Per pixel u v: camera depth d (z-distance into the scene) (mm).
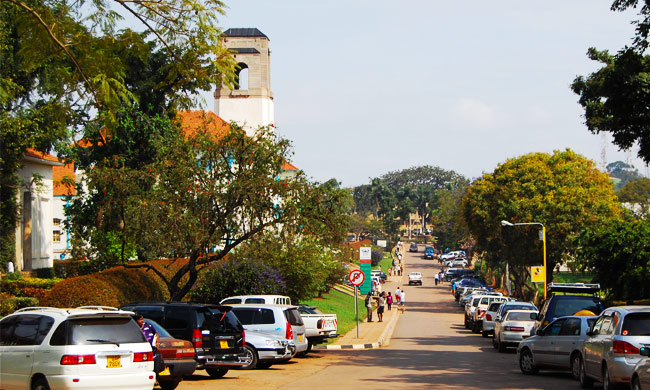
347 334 38031
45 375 12227
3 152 28562
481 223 62375
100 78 15891
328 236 29250
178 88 17000
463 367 22453
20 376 12617
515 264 58938
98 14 16094
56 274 45594
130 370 12562
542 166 58375
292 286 34750
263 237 28875
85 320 12555
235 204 28109
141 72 38750
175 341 15852
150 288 30250
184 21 16078
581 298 23625
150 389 12836
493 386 17109
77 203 42125
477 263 110000
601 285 35375
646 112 22641
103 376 12273
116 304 26719
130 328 12883
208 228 28188
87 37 15750
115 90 16328
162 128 39312
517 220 57000
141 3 15766
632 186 122312
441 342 34906
